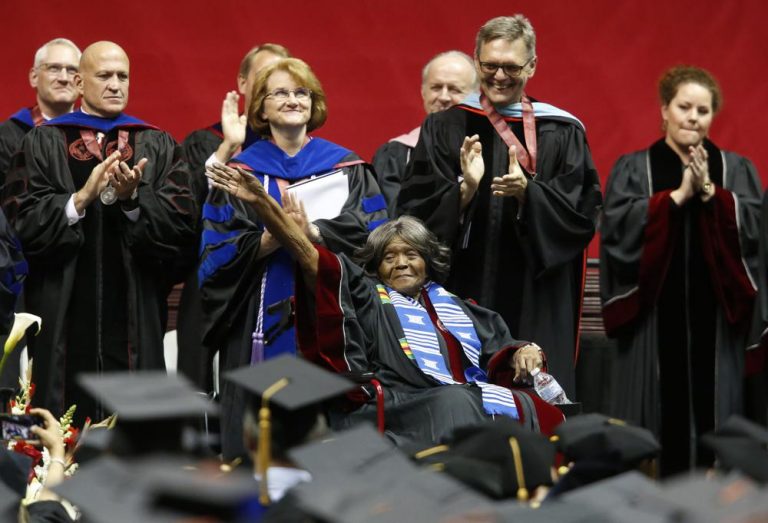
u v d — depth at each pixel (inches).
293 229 1090.1
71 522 690.8
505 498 668.1
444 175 1267.2
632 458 709.3
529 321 1259.8
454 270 1266.0
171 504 536.7
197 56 1729.8
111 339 1243.2
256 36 1740.9
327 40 1752.0
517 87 1298.0
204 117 1723.7
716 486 585.6
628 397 1332.4
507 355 1142.3
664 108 1364.4
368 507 551.5
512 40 1288.1
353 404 1058.7
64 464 770.2
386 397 1074.1
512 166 1226.0
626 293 1321.4
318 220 1181.7
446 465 665.0
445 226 1233.4
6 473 685.9
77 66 1419.8
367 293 1125.1
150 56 1722.4
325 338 1080.8
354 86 1752.0
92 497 547.2
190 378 1315.2
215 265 1167.6
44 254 1224.2
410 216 1208.2
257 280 1170.6
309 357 1085.8
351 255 1184.2
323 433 664.4
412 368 1111.0
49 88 1412.4
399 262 1152.8
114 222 1250.0
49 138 1269.7
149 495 542.3
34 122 1414.9
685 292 1318.9
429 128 1294.3
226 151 1309.1
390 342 1119.6
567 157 1282.0
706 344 1318.9
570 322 1269.7
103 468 562.6
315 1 1754.4
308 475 645.3
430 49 1763.0
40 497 722.2
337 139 1740.9
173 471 543.8
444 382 1107.3
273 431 658.2
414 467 604.7
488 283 1261.1
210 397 1221.1
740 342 1321.4
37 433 749.3
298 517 574.6
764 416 1323.8
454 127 1290.6
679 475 1321.4
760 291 1293.1
